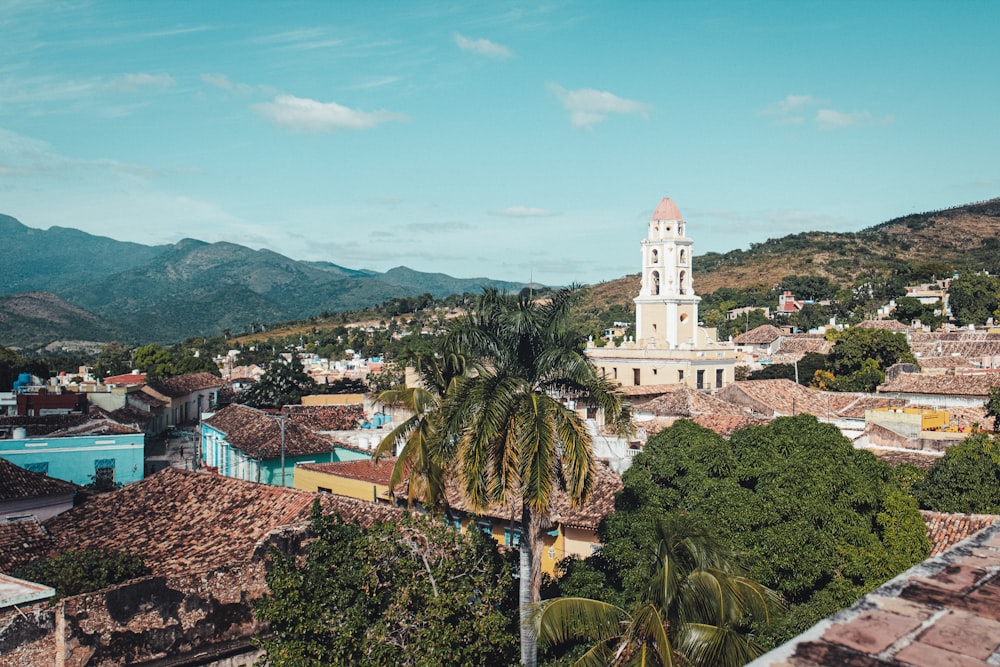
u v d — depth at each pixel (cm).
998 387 4422
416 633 1755
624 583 2053
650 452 2388
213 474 3105
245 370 13988
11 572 2428
